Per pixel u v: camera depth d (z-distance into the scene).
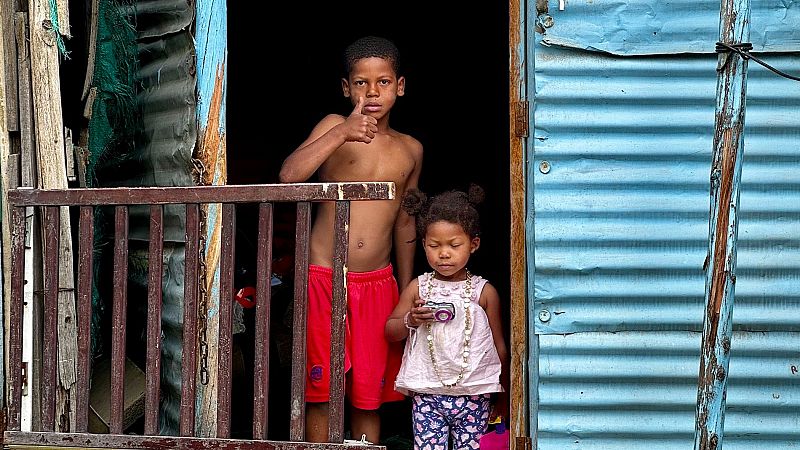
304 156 3.24
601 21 3.17
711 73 3.19
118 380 2.94
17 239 2.98
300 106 6.25
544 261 3.20
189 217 2.88
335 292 2.82
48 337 2.96
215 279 3.23
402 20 6.12
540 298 3.21
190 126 3.21
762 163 3.21
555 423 3.23
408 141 3.75
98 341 4.01
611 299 3.21
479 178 5.96
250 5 6.18
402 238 3.77
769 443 3.27
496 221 5.64
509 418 3.36
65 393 3.26
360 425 3.69
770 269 3.22
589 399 3.22
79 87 3.85
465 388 3.41
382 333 3.61
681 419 3.23
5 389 3.24
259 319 2.86
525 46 3.20
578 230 3.20
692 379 3.22
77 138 3.84
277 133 6.22
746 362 3.25
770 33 3.19
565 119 3.18
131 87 3.74
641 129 3.20
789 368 3.24
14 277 2.99
